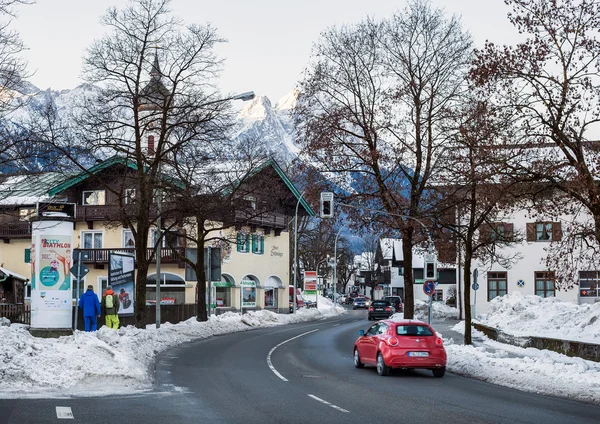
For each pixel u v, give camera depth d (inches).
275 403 606.5
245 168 1849.2
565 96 864.3
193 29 1370.6
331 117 1519.4
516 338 1359.5
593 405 636.1
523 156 938.1
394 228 1486.2
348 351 1275.8
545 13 869.8
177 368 912.3
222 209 1660.9
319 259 4131.4
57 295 1019.3
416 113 1496.1
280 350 1266.0
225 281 2642.7
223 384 746.8
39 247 1017.5
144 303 1393.9
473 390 738.2
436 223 1414.9
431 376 900.0
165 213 1454.2
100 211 2539.4
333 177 1545.3
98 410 537.0
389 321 924.0
